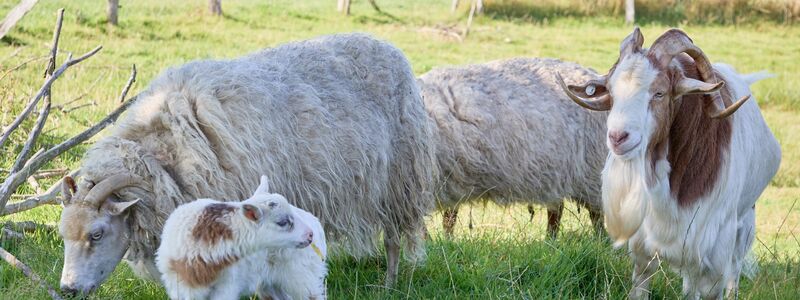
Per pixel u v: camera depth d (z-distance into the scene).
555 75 8.03
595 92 5.39
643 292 5.70
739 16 25.47
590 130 7.95
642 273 5.70
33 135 6.17
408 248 6.27
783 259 7.64
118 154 5.00
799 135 15.36
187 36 18.75
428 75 8.02
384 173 5.90
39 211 6.96
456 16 23.88
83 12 19.14
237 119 5.18
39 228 6.37
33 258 5.80
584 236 6.97
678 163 5.30
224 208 4.38
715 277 5.57
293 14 22.38
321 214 5.57
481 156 7.64
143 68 15.23
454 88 7.77
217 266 4.34
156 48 17.22
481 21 23.58
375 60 6.01
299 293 4.78
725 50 22.03
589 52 21.03
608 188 5.59
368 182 5.79
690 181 5.32
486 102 7.74
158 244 5.04
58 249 6.07
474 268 6.25
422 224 6.32
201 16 20.64
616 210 5.54
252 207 4.30
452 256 6.40
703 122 5.27
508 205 7.96
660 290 6.10
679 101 5.18
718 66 5.96
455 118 7.63
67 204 4.85
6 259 5.21
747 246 6.29
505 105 7.76
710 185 5.33
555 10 24.72
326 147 5.52
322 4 24.09
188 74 5.37
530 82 7.95
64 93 11.87
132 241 4.97
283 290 4.80
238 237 4.33
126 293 5.42
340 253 6.11
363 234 5.89
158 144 5.09
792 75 19.84
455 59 19.19
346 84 5.85
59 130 9.34
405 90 6.11
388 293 5.75
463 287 6.00
